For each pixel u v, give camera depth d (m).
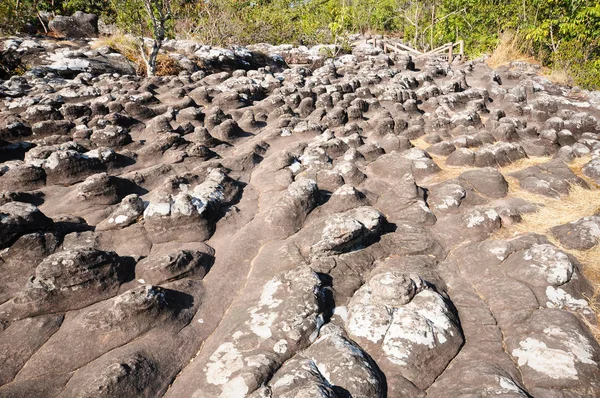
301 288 4.12
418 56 20.12
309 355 3.59
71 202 5.96
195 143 8.05
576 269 4.39
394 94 11.69
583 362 3.38
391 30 34.75
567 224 5.17
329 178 6.71
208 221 5.55
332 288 4.46
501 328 3.93
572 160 7.66
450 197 6.00
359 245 5.05
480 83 14.23
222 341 3.81
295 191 5.79
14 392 3.22
